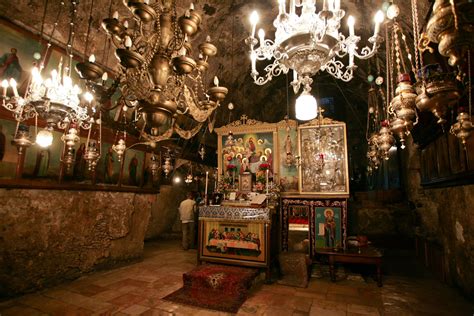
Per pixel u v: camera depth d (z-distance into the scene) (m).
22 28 3.81
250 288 4.27
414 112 2.31
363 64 8.09
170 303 3.60
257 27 7.00
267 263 4.53
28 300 3.62
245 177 6.09
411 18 4.46
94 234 4.88
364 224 8.86
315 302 3.71
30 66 3.93
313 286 4.40
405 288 4.29
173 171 8.55
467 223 3.79
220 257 4.91
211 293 3.89
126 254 5.54
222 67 7.91
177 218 9.34
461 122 2.29
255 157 6.40
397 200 8.80
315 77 11.16
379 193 9.33
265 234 4.63
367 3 5.47
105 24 2.60
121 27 2.63
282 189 6.17
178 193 9.20
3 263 3.59
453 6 1.31
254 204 5.05
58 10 3.98
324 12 2.05
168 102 2.33
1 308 3.36
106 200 5.16
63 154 4.26
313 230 5.96
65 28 4.25
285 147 6.25
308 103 2.33
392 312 3.39
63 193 4.37
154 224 8.48
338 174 5.86
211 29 6.50
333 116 13.56
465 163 3.60
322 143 6.02
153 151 6.63
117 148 4.24
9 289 3.64
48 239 4.13
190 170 9.12
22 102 2.81
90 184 4.85
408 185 7.99
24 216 3.83
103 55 4.93
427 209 5.85
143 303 3.60
